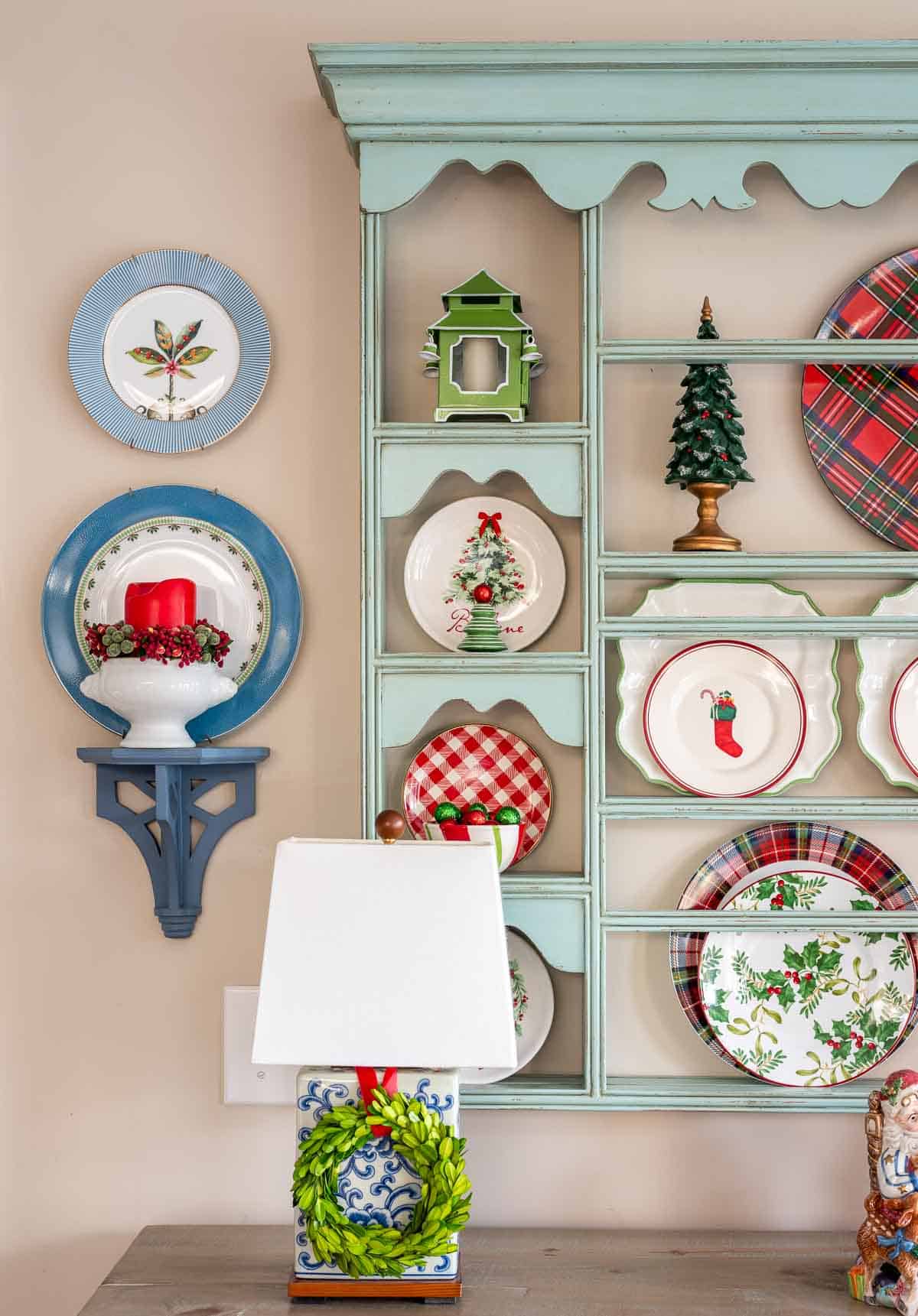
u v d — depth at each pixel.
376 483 1.36
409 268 1.46
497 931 1.13
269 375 1.46
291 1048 1.11
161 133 1.47
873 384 1.45
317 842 1.16
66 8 1.47
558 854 1.44
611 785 1.44
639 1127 1.43
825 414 1.45
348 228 1.47
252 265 1.47
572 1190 1.43
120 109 1.47
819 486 1.45
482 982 1.12
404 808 1.43
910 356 1.34
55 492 1.47
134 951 1.46
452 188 1.46
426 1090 1.19
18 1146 1.45
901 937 1.41
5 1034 1.46
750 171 1.45
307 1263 1.19
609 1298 1.20
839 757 1.44
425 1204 1.17
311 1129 1.20
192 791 1.45
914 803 1.34
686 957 1.39
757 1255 1.32
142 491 1.46
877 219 1.46
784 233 1.45
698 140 1.35
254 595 1.45
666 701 1.40
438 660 1.35
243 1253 1.33
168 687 1.33
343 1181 1.18
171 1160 1.45
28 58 1.47
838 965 1.41
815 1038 1.39
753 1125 1.43
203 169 1.47
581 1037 1.43
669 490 1.45
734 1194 1.43
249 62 1.47
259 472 1.46
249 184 1.47
